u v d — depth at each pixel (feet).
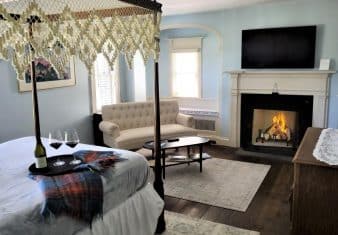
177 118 19.70
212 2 16.25
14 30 5.88
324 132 11.32
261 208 11.73
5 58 6.00
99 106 20.21
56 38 6.44
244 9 18.45
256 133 19.94
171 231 10.16
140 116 19.11
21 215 5.87
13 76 13.93
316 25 16.83
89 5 7.62
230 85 19.65
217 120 20.62
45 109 15.72
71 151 9.36
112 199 7.95
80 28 6.84
